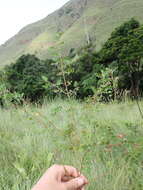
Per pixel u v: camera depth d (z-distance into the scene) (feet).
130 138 7.60
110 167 7.89
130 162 7.82
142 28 51.90
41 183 3.51
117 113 14.73
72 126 7.55
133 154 7.00
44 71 45.14
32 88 31.45
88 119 9.60
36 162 8.45
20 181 7.57
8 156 9.62
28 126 12.59
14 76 39.37
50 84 8.66
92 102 9.86
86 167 7.72
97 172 7.84
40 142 10.27
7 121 13.69
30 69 46.29
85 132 7.73
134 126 9.53
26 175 7.42
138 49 41.83
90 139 7.47
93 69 42.06
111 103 15.17
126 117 13.78
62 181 3.74
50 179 3.54
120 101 17.24
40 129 11.09
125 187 7.12
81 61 45.27
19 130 12.87
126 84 33.58
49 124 9.28
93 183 7.32
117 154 8.21
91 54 48.96
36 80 38.99
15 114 13.83
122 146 7.59
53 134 9.07
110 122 10.43
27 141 10.64
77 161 7.75
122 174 7.63
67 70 8.23
